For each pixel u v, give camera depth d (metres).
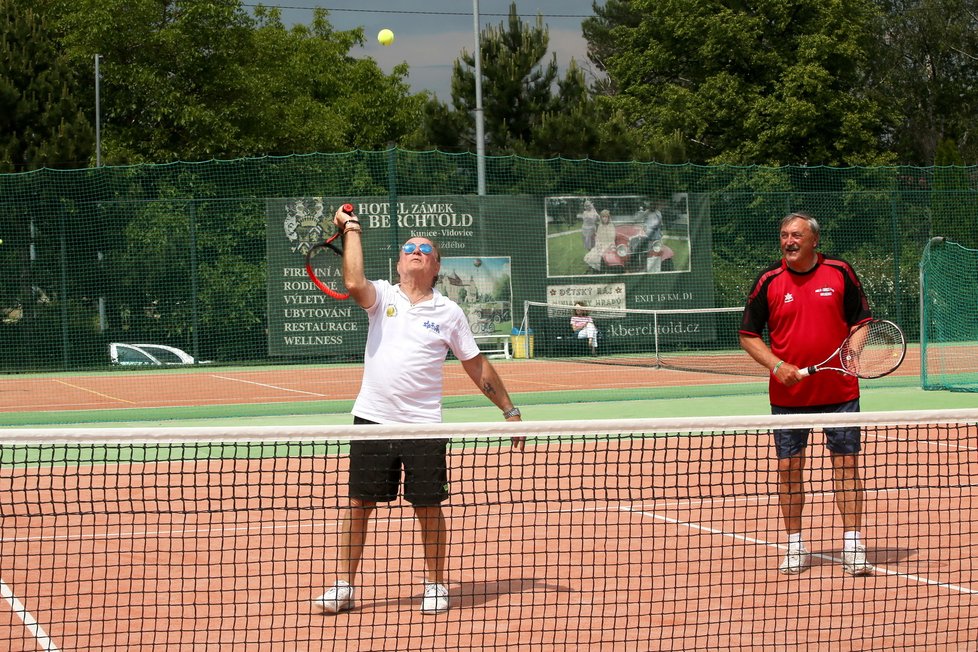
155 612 4.57
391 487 4.99
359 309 23.27
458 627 4.58
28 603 5.05
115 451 10.00
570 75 29.67
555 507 7.14
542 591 5.20
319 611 4.91
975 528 6.38
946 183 25.56
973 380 17.53
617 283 24.67
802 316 5.78
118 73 30.69
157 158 31.09
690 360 23.44
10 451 10.01
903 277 24.34
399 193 25.44
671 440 10.17
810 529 5.95
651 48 38.06
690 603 4.94
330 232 23.11
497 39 29.42
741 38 34.91
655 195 24.92
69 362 22.52
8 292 22.31
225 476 8.37
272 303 22.97
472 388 18.33
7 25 26.22
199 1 31.00
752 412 13.57
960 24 41.88
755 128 35.03
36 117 25.81
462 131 28.94
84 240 22.70
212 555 5.99
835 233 24.42
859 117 34.88
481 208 24.05
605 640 4.37
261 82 33.94
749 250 24.97
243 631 4.58
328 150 36.41
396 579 5.54
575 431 4.55
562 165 26.11
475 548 5.54
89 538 6.43
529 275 24.36
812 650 4.24
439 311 5.12
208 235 23.02
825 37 34.50
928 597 5.04
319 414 14.19
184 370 22.77
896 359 5.65
